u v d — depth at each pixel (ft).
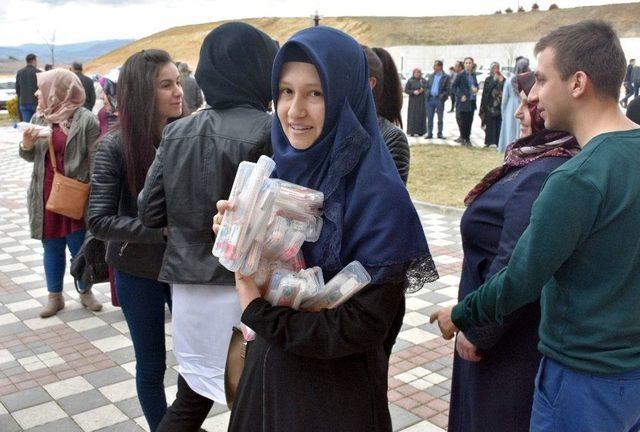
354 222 5.31
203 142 7.32
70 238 15.11
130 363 13.15
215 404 11.27
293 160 5.69
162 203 7.64
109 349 13.82
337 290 5.18
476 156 42.88
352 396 5.53
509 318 6.24
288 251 5.36
